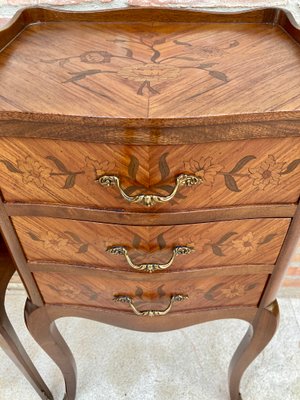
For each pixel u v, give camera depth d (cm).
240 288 58
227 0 62
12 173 42
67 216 46
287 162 40
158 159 38
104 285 57
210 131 36
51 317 66
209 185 42
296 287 112
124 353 99
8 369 95
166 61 47
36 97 38
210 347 100
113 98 38
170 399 89
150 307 61
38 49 50
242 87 40
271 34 54
